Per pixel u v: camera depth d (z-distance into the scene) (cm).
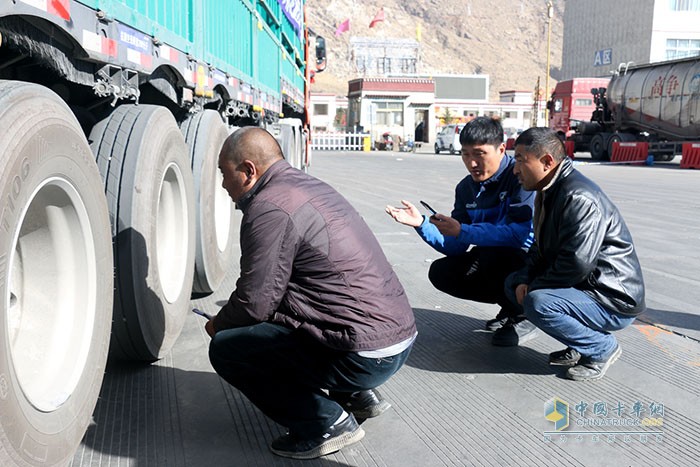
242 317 247
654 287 540
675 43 5344
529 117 5869
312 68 1653
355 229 251
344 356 250
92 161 254
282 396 256
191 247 404
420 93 4709
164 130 345
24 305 240
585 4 6494
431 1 19062
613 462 261
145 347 327
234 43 618
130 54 322
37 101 211
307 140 1541
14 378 194
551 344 400
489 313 464
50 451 213
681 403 316
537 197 340
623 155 2461
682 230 827
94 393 253
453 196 1212
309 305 248
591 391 329
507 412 306
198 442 271
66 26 242
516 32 19125
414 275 574
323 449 261
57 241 241
